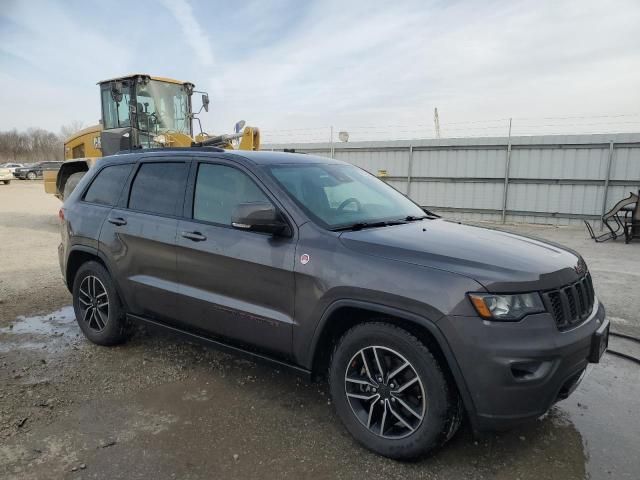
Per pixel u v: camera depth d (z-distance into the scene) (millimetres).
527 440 3066
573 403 3557
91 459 2832
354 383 2988
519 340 2479
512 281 2568
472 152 16469
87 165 11828
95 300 4551
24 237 11234
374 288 2754
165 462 2812
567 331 2643
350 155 18984
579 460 2863
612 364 4211
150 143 11047
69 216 4691
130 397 3586
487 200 16422
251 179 3496
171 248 3770
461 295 2549
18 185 36281
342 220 3340
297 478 2686
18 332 4961
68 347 4547
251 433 3127
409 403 2791
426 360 2660
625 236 11898
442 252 2805
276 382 3848
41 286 6770
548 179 15336
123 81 10953
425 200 17547
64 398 3555
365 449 2953
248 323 3338
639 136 13938
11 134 93875
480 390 2523
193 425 3213
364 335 2875
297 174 3648
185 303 3703
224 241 3439
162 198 4016
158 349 4492
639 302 6020
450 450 2951
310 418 3316
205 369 4074
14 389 3682
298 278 3059
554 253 3057
